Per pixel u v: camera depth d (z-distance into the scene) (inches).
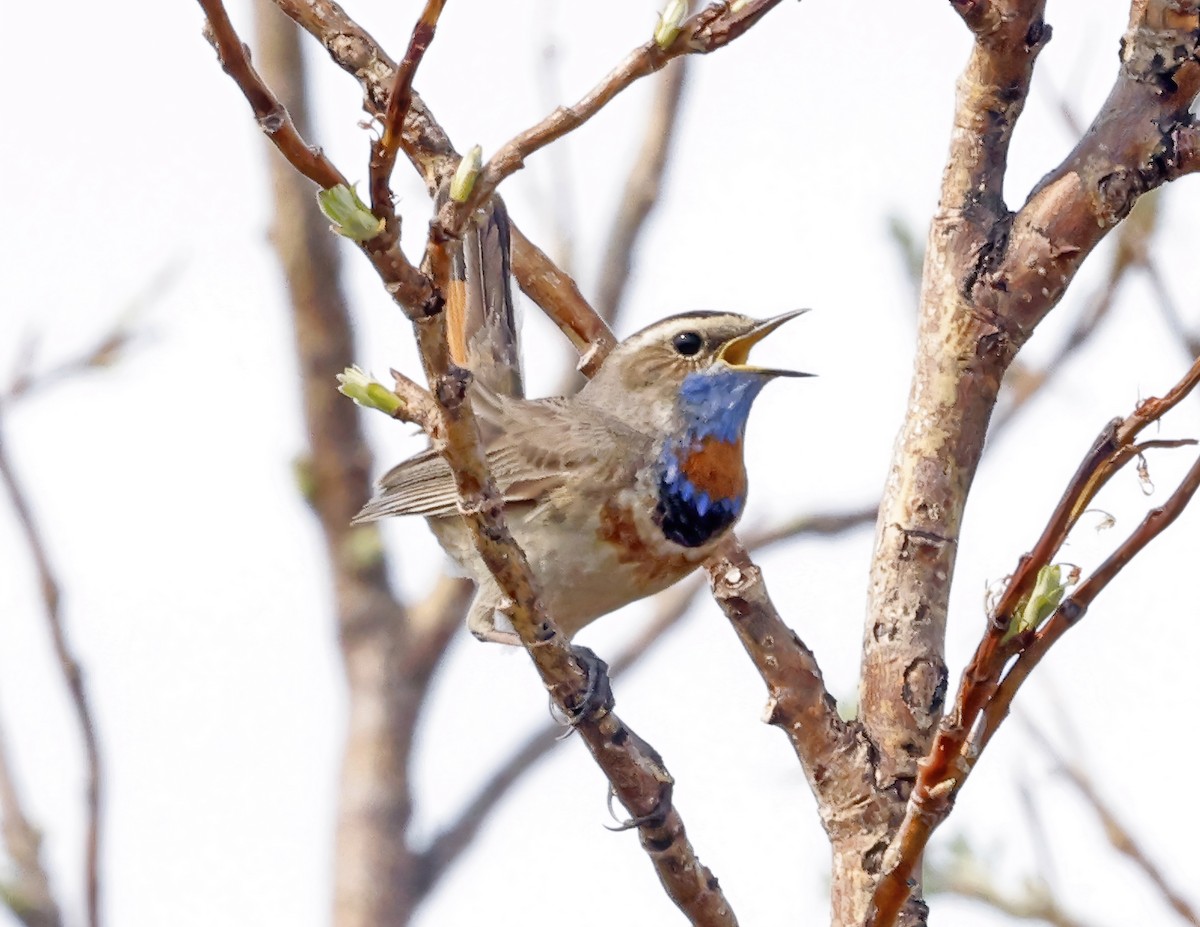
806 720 398.0
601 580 516.1
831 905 390.6
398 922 668.7
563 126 290.0
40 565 374.9
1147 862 410.9
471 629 539.5
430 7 267.9
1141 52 388.8
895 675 394.0
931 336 401.1
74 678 372.2
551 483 508.7
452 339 556.7
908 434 402.6
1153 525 301.0
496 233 573.3
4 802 406.6
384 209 285.1
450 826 692.7
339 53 430.3
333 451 706.2
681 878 372.5
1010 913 435.2
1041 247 392.5
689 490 515.8
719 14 290.7
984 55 391.2
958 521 398.6
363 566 706.8
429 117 449.7
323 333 702.5
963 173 401.1
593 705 361.7
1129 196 388.8
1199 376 291.7
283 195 700.0
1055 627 302.7
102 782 371.2
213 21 270.5
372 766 688.4
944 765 307.3
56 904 400.2
